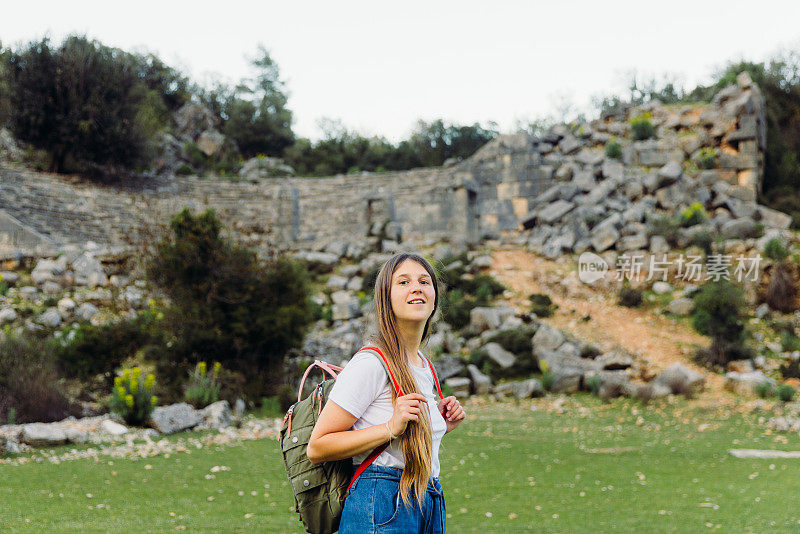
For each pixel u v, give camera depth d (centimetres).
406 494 213
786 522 612
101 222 2844
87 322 1717
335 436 214
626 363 1869
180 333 1538
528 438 1261
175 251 1551
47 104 3231
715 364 1905
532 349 1991
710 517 642
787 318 2242
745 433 1322
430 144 5538
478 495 759
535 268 2645
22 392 1184
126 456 920
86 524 562
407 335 240
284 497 724
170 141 5038
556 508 692
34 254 2286
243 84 6431
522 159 3328
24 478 743
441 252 2752
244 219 3319
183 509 648
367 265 2652
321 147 5575
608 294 2392
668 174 3070
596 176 3284
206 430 1206
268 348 1600
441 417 240
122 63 3494
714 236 2547
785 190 3391
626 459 1019
